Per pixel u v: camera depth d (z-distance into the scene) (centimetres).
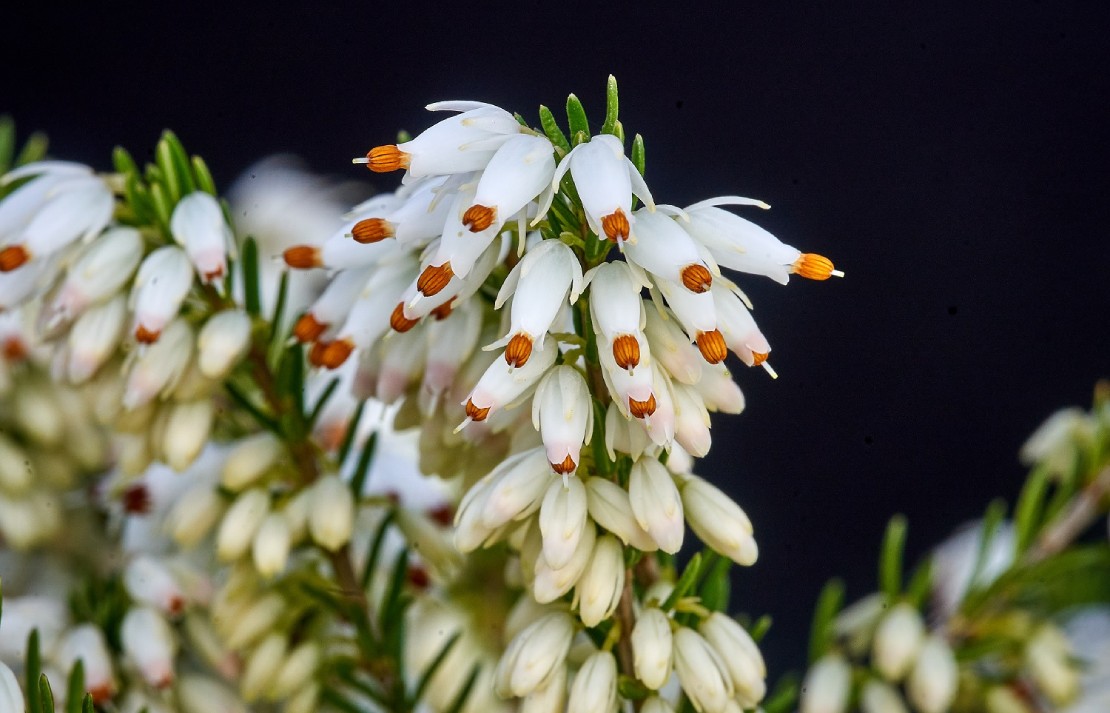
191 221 22
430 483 23
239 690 23
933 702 23
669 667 20
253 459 22
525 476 20
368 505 23
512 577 22
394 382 21
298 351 22
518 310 19
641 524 20
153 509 23
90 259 22
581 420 20
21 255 22
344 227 21
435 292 20
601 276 20
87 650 22
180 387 22
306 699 22
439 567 23
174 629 23
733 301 20
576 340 20
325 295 21
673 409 20
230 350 22
